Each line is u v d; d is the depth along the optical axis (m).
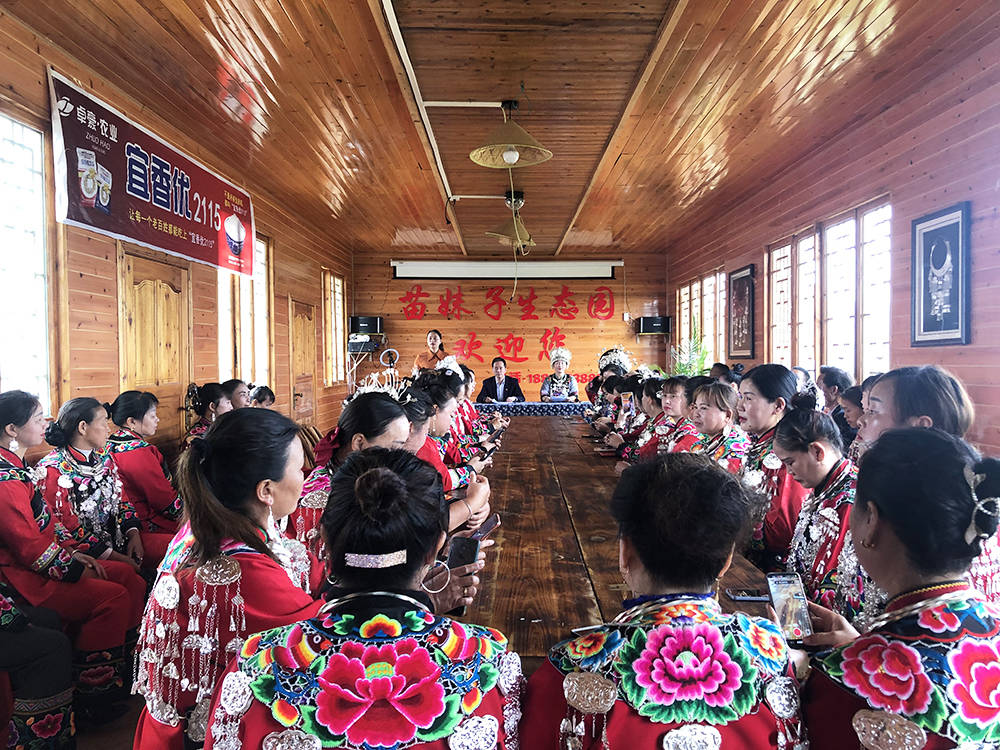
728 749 0.76
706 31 3.19
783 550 1.97
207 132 4.64
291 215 7.23
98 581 2.47
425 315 10.44
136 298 4.11
